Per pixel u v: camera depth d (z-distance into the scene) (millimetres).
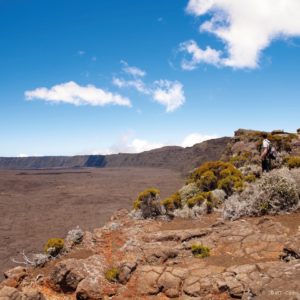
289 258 7785
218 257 8859
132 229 12320
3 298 6871
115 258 9875
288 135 21938
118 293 8141
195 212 13531
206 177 15992
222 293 7125
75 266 9039
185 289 7559
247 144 22500
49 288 9156
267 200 11703
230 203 12969
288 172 12742
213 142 106062
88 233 12672
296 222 10289
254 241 9336
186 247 9797
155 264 9211
